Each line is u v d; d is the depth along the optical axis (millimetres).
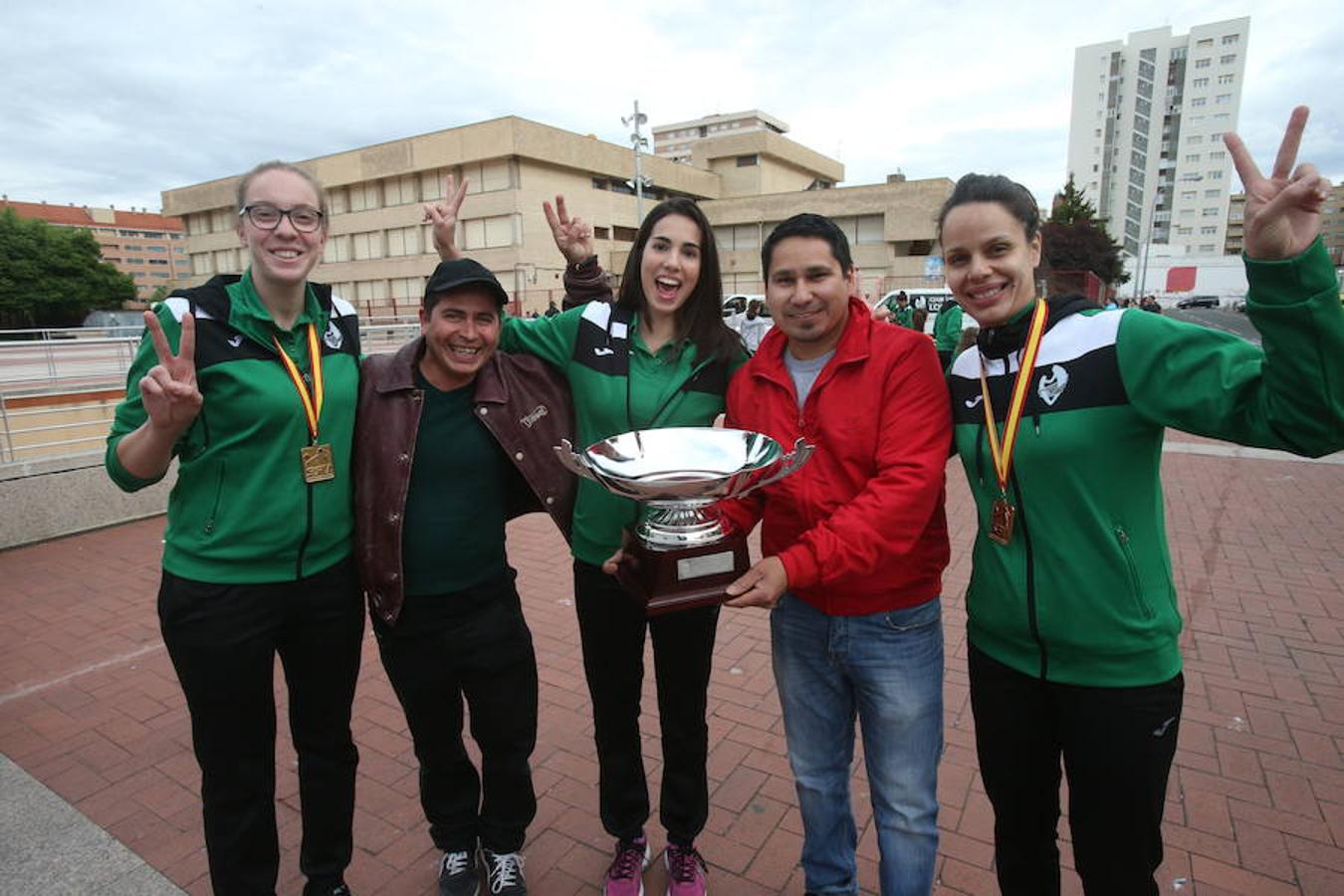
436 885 2309
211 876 1935
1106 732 1507
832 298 1729
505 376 2123
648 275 2064
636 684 2248
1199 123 90312
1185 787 2662
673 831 2244
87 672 3678
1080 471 1487
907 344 1740
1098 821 1556
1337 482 6898
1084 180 95875
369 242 39219
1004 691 1674
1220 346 1350
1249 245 1228
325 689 2045
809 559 1594
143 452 1662
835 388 1771
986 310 1593
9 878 2336
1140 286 55750
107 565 5152
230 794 1903
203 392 1786
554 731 3133
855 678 1850
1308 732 2980
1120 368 1449
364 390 2027
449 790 2256
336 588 1991
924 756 1816
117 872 2355
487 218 34844
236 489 1821
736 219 41219
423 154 35438
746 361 2209
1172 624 1511
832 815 1962
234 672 1840
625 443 1880
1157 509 1532
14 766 2920
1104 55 92125
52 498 5730
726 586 1722
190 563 1818
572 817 2613
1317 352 1173
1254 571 4711
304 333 1948
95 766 2920
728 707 3281
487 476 2094
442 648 2105
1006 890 1826
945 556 1857
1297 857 2314
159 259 113312
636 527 1845
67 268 54750
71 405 7160
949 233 1613
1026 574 1571
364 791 2756
